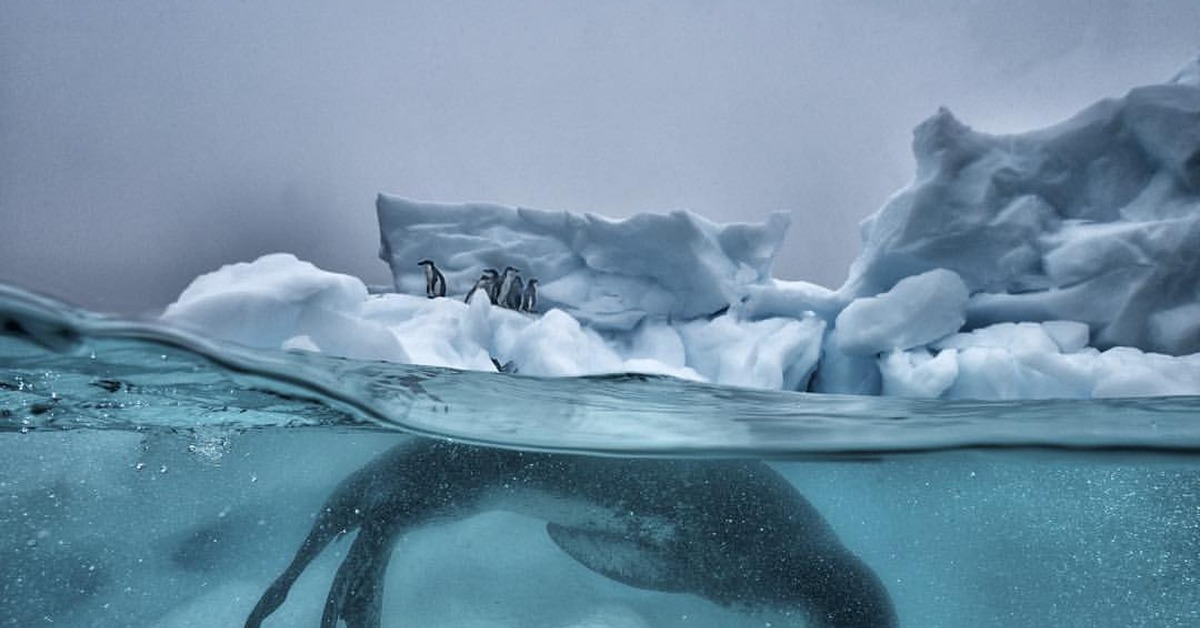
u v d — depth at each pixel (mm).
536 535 2594
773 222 10852
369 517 2588
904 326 8734
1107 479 2783
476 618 2422
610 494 2648
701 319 10766
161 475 2652
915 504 2795
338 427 2871
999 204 8883
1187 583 2584
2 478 2537
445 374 3533
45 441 2643
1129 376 6992
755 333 9859
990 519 2734
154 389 2451
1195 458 2594
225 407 2617
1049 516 2721
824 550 2551
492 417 2785
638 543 2562
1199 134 8125
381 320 8477
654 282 11102
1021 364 7668
